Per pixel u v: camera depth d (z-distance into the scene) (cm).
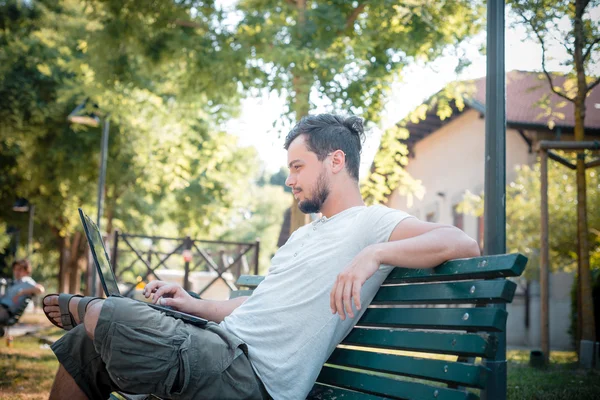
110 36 958
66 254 2616
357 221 253
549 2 559
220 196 2161
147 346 230
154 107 1133
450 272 217
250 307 261
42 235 2778
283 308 252
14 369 709
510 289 196
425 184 1847
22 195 2314
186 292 297
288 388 246
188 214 2211
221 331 245
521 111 1262
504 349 258
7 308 964
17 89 1720
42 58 1745
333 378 262
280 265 271
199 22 926
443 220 1716
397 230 241
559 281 1250
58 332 1361
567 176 1164
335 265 249
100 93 1084
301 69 837
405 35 858
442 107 940
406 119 942
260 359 247
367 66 891
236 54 873
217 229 2434
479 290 203
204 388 235
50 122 1822
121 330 230
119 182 1886
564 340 1230
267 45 864
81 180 1928
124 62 1020
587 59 605
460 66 855
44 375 668
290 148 276
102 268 270
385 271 249
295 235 278
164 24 930
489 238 333
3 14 1617
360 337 254
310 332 248
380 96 891
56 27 1614
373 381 240
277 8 912
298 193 273
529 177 1220
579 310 733
